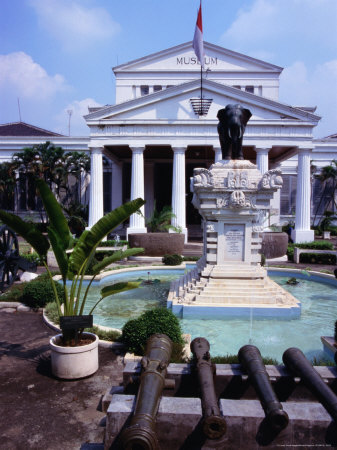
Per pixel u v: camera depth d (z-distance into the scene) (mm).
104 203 48156
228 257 11750
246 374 4719
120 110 34531
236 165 11703
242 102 34312
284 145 33812
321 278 17828
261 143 33719
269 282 12312
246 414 3775
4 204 48844
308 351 8422
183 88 34344
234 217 11578
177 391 4758
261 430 3756
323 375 4734
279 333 9625
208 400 3734
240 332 9648
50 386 6555
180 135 34031
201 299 11141
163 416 3807
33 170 41688
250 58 44375
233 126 11773
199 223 47469
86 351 6852
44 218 48250
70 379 6742
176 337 7715
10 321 10500
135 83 44906
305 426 3746
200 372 4371
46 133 53531
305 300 13703
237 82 44688
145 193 46781
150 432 3135
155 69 44688
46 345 8641
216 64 44625
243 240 11727
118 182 46094
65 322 6785
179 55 44750
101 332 8898
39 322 10406
